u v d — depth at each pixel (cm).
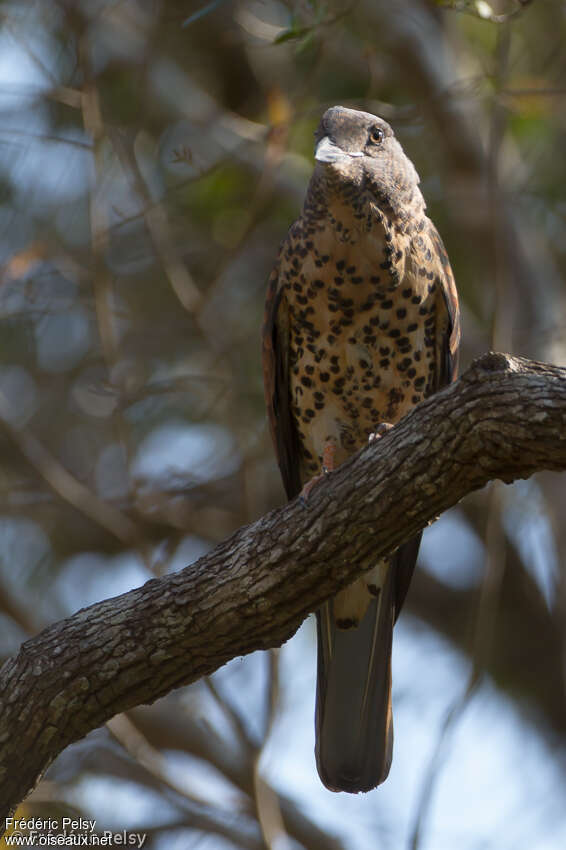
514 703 1478
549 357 1300
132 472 1158
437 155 1375
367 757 898
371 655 918
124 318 1312
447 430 657
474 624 1225
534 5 1337
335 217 867
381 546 707
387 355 906
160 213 1151
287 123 1123
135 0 1341
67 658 731
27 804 1068
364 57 1186
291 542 716
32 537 1432
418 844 966
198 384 1296
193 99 1321
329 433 949
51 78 1109
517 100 1188
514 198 1366
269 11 1269
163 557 1157
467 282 1421
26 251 1197
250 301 1379
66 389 1387
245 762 1061
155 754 1059
